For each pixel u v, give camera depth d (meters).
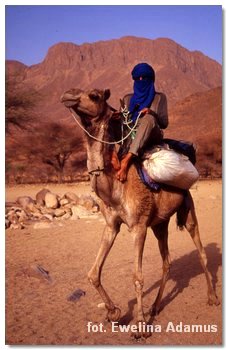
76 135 56.81
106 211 6.20
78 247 11.17
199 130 98.06
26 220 14.76
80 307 7.11
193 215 7.13
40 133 57.84
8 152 60.47
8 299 7.45
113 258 10.02
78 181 56.78
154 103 6.38
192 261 9.67
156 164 6.12
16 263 9.68
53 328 6.32
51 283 8.26
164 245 6.95
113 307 6.33
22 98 38.94
